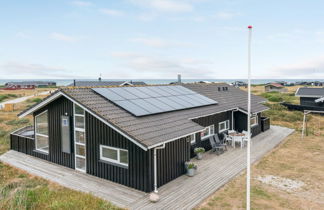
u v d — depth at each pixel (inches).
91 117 432.8
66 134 476.4
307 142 671.1
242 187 396.8
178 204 339.0
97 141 428.1
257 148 610.9
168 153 411.5
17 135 587.8
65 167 484.4
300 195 368.5
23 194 349.7
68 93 433.4
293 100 1781.5
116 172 406.6
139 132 374.0
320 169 471.2
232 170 466.3
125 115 417.7
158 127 414.0
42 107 518.3
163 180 402.0
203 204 343.3
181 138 444.1
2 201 335.3
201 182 412.5
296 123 950.4
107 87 513.0
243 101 787.4
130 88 551.8
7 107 1368.1
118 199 353.1
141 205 335.9
